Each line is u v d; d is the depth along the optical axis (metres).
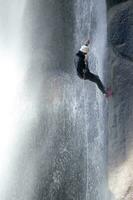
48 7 58.53
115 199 42.78
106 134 46.97
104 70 48.19
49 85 55.44
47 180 51.22
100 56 49.25
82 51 43.22
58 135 52.44
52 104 54.25
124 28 46.91
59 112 53.38
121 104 45.03
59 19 57.16
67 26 56.00
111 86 46.06
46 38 57.91
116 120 45.06
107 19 48.59
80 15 54.19
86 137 49.84
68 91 53.47
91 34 51.84
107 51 48.03
